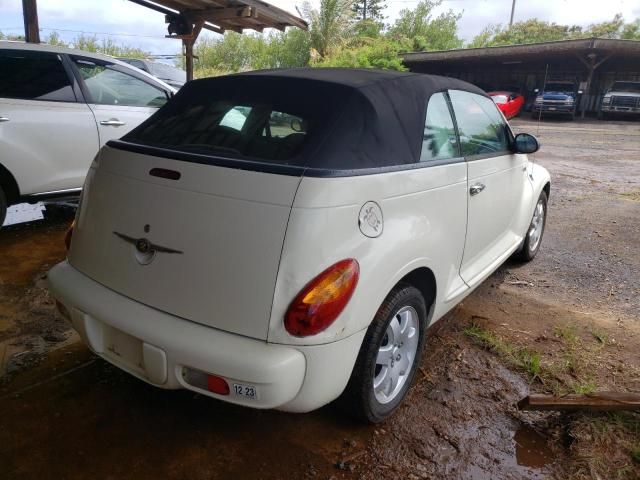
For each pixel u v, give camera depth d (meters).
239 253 1.91
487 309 3.80
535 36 36.84
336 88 2.37
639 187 8.48
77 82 4.99
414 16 35.53
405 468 2.24
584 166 10.67
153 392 2.66
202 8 7.25
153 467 2.18
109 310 2.15
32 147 4.61
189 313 2.01
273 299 1.87
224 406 2.58
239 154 2.16
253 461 2.23
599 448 2.38
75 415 2.46
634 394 2.59
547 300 3.98
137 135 2.56
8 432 2.33
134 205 2.18
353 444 2.36
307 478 2.16
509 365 3.05
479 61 24.70
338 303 1.91
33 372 2.78
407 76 2.73
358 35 27.72
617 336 3.43
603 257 4.98
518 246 4.12
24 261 4.27
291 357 1.87
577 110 24.89
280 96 2.42
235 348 1.88
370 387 2.26
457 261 2.94
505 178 3.54
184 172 2.09
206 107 2.56
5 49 4.59
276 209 1.89
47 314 3.42
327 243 1.91
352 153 2.12
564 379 2.90
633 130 18.30
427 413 2.60
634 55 21.50
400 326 2.46
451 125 2.92
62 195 4.96
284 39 26.59
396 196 2.25
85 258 2.37
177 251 2.03
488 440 2.43
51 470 2.13
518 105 22.72
